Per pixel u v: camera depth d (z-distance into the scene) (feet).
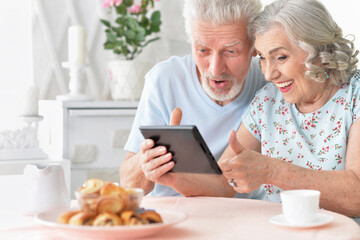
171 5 9.55
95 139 8.28
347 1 9.21
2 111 9.23
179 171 3.99
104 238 2.71
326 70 4.72
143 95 5.75
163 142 3.79
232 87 5.17
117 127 8.35
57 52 9.22
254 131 5.25
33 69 9.17
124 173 5.14
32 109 8.14
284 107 5.09
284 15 4.42
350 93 4.71
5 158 7.80
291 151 4.92
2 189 4.05
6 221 3.29
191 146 3.56
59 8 9.17
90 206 2.79
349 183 4.10
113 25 9.42
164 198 4.14
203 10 4.75
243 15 4.78
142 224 2.74
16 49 9.18
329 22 4.53
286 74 4.57
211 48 4.90
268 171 4.08
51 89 9.32
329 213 3.50
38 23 9.12
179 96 5.61
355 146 4.48
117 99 8.71
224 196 4.75
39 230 3.00
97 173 8.22
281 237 2.85
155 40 9.45
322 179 4.09
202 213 3.53
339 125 4.71
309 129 4.89
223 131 5.57
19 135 7.97
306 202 3.08
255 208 3.71
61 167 3.52
